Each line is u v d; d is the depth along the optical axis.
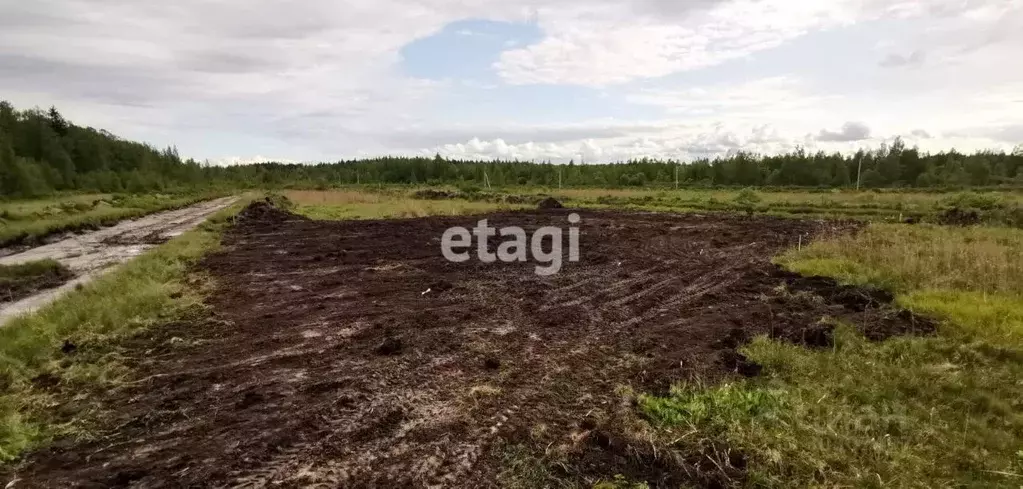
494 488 3.49
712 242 14.23
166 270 10.45
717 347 6.09
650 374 5.29
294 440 4.09
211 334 6.72
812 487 3.48
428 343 6.29
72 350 6.06
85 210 25.36
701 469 3.69
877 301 7.58
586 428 4.24
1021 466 3.72
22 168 33.72
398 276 10.27
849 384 4.97
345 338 6.55
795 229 16.86
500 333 6.68
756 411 4.40
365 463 3.78
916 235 13.43
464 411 4.55
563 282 9.55
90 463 3.84
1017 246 11.15
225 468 3.72
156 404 4.75
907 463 3.74
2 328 6.95
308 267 11.29
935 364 5.42
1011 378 5.10
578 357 5.84
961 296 7.45
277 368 5.60
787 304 7.76
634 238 15.20
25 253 14.85
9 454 3.91
